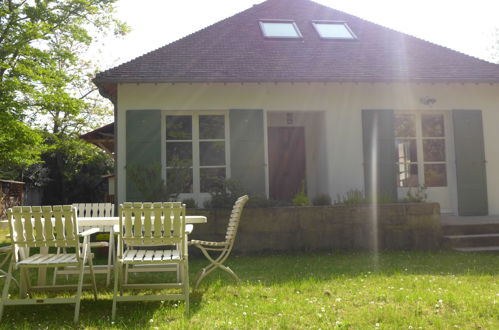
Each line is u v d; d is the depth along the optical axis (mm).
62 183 23250
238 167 9422
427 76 9602
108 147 13094
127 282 5613
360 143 9867
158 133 9258
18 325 3768
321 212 7988
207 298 4598
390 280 5242
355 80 9297
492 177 10180
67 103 12984
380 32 12000
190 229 4543
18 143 12148
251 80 9031
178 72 9141
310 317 3770
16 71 11992
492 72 10047
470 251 7699
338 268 6254
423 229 8156
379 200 8469
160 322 3756
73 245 4074
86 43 16109
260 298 4531
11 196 18547
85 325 3764
